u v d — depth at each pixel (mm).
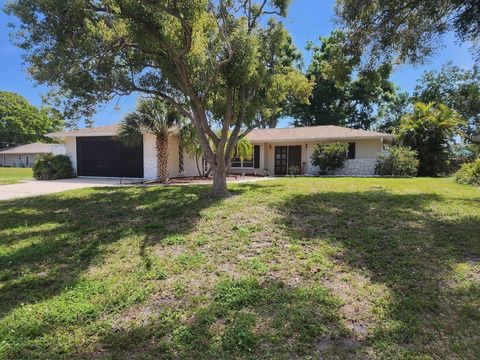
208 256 5168
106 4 8305
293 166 21359
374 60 9984
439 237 5727
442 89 31016
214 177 9789
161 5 6816
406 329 3277
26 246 5898
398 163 16875
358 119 35531
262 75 10102
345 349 3006
